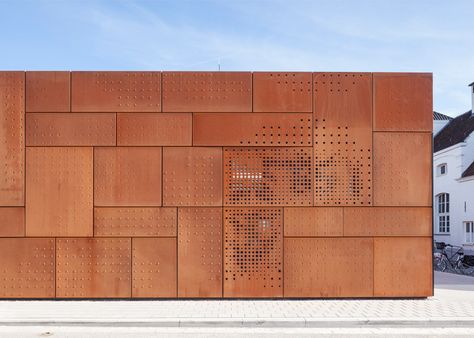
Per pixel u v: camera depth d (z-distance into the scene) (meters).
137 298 9.49
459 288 11.42
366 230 9.64
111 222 9.52
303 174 9.66
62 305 8.94
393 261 9.64
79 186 9.52
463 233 22.53
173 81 9.67
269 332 7.26
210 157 9.62
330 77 9.75
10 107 9.54
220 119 9.66
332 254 9.60
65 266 9.46
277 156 9.66
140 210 9.55
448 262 17.83
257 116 9.67
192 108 9.65
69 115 9.57
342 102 9.73
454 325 7.70
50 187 9.50
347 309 8.55
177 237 9.55
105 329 7.45
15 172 9.50
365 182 9.67
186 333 7.20
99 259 9.49
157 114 9.62
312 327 7.63
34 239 9.47
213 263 9.55
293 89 9.71
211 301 9.34
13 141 9.52
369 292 9.59
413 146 9.72
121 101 9.61
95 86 9.61
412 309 8.57
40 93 9.56
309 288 9.56
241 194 9.61
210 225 9.57
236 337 6.96
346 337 7.00
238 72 9.70
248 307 8.72
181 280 9.52
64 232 9.48
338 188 9.66
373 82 9.74
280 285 9.56
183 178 9.59
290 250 9.59
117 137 9.59
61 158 9.53
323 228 9.62
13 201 9.48
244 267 9.56
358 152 9.69
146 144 9.59
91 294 9.46
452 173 23.52
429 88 9.77
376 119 9.72
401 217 9.66
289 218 9.62
